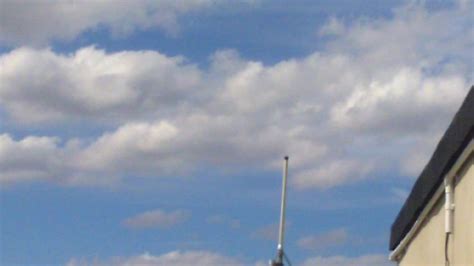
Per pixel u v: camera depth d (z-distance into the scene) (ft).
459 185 41.57
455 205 42.06
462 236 41.01
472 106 37.78
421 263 47.50
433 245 45.27
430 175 44.29
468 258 40.11
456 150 40.24
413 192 47.65
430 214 45.93
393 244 52.54
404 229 49.83
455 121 40.22
